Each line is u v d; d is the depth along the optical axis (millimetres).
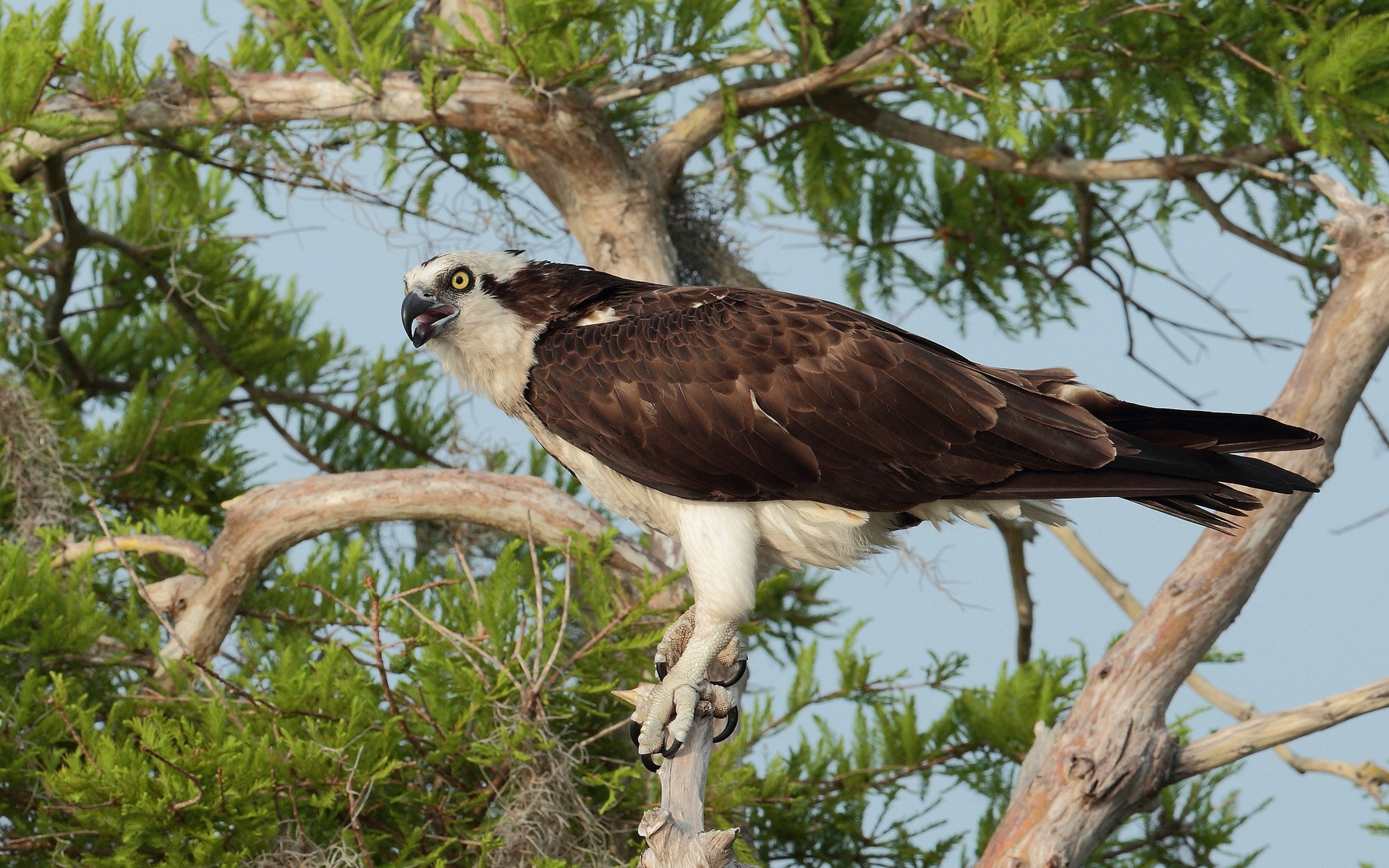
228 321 16828
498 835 9414
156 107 12266
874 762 12555
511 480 11531
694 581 7977
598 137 12461
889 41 12008
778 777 11555
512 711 9727
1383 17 11664
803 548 8133
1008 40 10930
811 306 8133
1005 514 8055
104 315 16984
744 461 7887
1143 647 9727
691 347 8016
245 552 11391
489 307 8367
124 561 10641
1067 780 9430
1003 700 12109
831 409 7816
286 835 9375
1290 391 9953
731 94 12484
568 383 8180
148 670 11398
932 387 7777
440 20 11555
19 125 11117
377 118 12188
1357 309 9836
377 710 9828
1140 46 12906
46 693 10016
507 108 12055
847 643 11984
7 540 12172
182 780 8773
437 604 11555
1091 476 7641
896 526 8445
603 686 9836
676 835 6367
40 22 11039
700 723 7461
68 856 9633
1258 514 9680
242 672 11312
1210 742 9594
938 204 16422
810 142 15117
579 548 10719
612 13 11227
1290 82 11812
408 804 10273
